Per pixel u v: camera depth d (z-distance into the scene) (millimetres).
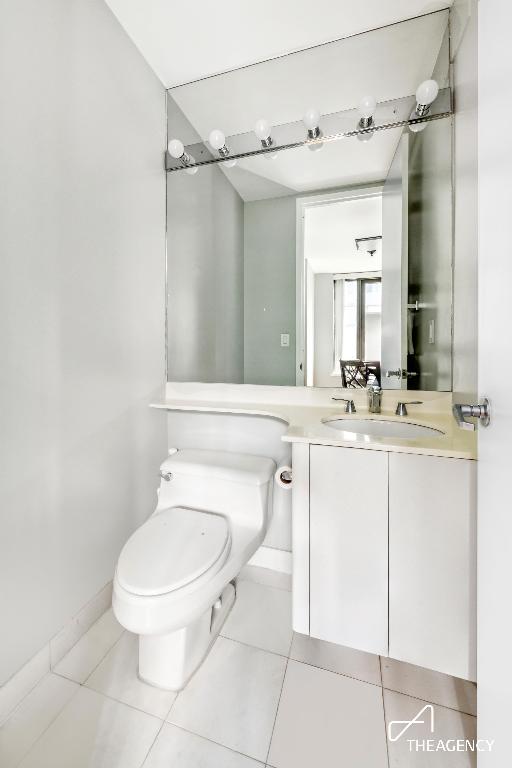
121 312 1332
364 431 1314
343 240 1483
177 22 1267
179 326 1652
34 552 994
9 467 915
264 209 1566
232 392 1602
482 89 628
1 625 903
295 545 1059
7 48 870
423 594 937
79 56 1095
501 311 569
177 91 1587
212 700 965
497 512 591
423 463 914
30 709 936
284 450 1483
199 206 1614
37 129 960
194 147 1598
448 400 1312
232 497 1242
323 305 1510
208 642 1119
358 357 1461
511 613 545
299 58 1418
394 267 1424
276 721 913
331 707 951
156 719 914
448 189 1275
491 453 615
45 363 1013
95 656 1098
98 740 865
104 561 1271
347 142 1450
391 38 1309
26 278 943
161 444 1614
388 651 982
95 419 1215
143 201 1448
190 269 1653
